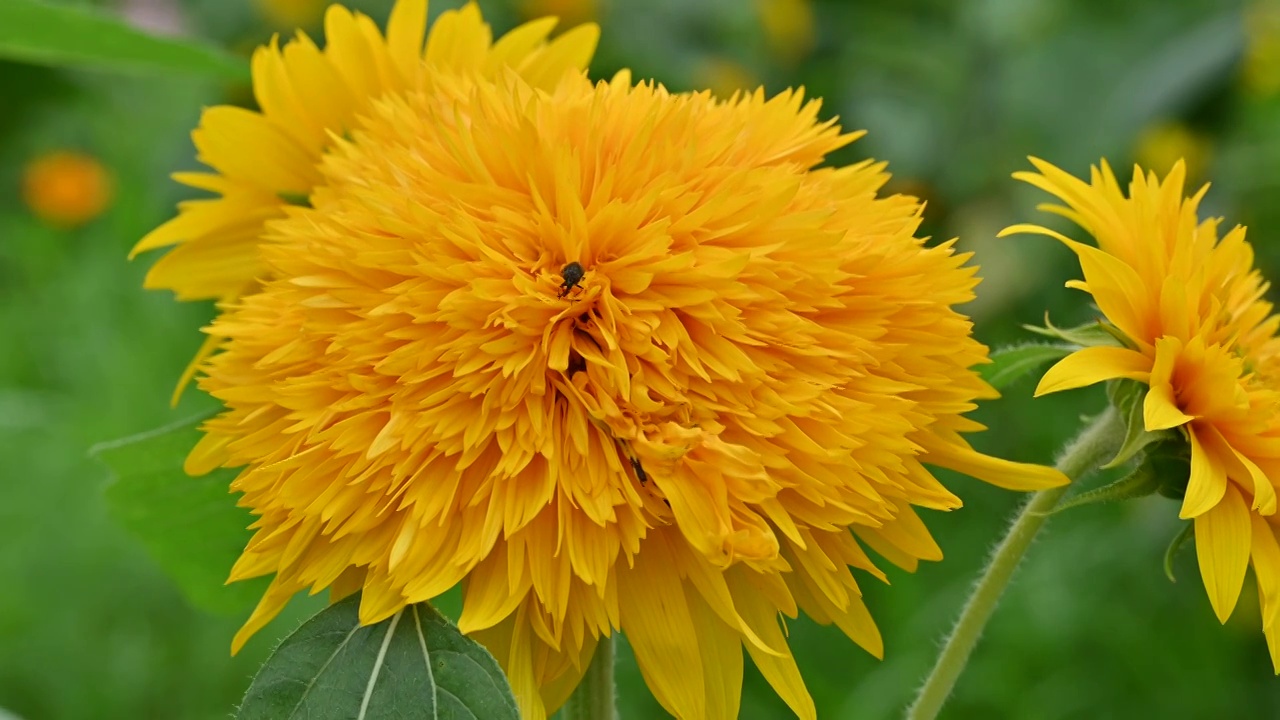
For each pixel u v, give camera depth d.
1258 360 0.59
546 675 0.53
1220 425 0.55
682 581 0.53
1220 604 0.54
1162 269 0.56
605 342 0.52
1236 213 1.16
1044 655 1.13
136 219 1.51
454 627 0.53
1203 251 0.57
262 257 0.55
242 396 0.53
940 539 1.22
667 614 0.52
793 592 0.54
